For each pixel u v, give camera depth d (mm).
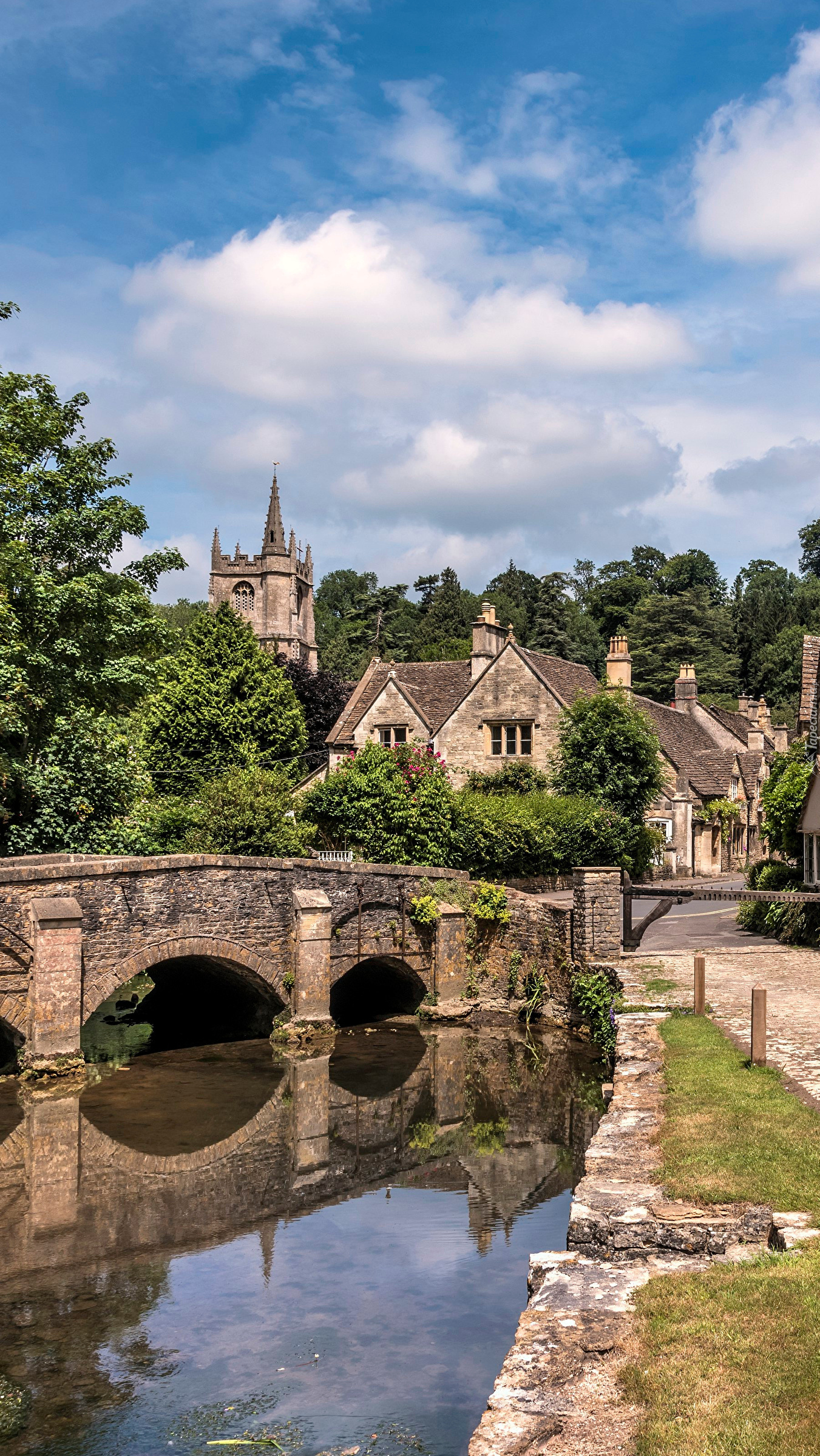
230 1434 7480
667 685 88688
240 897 22219
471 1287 10141
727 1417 4941
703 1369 5391
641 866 34188
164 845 30281
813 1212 7395
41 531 26234
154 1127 16422
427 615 101188
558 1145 15359
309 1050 22062
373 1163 14594
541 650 93250
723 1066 11898
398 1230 11883
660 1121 9883
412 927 25312
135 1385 8250
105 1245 11516
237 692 47750
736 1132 9297
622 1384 5426
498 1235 11672
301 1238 11703
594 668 93938
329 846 32062
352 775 31766
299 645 90688
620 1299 6430
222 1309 9734
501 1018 24906
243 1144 15508
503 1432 5055
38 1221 12344
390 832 30953
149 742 44969
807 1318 5785
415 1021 25172
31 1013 19094
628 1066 12211
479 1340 8938
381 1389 8094
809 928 22938
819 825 24344
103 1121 16719
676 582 110750
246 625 49906
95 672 25844
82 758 26297
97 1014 27000
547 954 24109
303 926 22766
